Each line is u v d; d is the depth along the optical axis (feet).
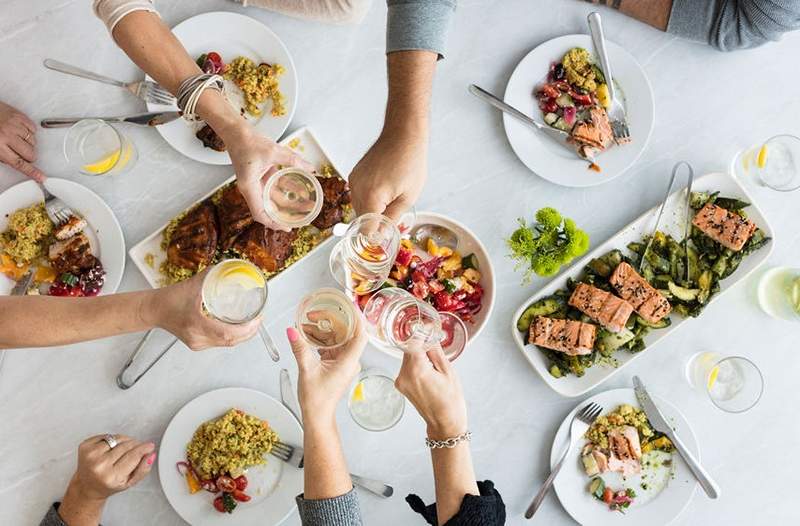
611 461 7.06
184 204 7.01
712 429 7.39
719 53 7.36
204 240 6.55
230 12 6.81
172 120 6.77
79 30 6.91
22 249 6.65
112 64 6.95
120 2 5.48
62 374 6.93
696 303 7.16
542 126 7.04
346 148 7.18
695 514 7.41
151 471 6.95
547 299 7.11
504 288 7.28
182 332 5.46
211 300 5.23
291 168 5.56
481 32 7.22
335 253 6.56
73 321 5.38
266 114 6.93
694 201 7.20
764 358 7.43
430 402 5.43
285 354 7.11
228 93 6.93
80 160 6.61
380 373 6.95
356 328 5.41
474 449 7.24
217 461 6.73
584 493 7.20
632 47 7.32
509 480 7.25
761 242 7.11
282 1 6.81
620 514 7.18
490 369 7.26
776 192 7.48
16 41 6.87
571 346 6.88
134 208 6.99
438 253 6.96
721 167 7.43
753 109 7.40
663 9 7.07
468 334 7.13
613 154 7.13
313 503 5.27
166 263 6.79
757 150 7.23
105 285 6.82
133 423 6.98
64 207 6.70
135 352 6.88
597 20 6.88
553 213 6.73
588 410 7.09
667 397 7.38
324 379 5.28
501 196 7.29
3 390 6.86
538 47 7.06
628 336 6.99
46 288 6.85
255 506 6.84
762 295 7.34
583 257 7.16
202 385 7.02
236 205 6.60
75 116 6.95
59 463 6.92
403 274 6.86
